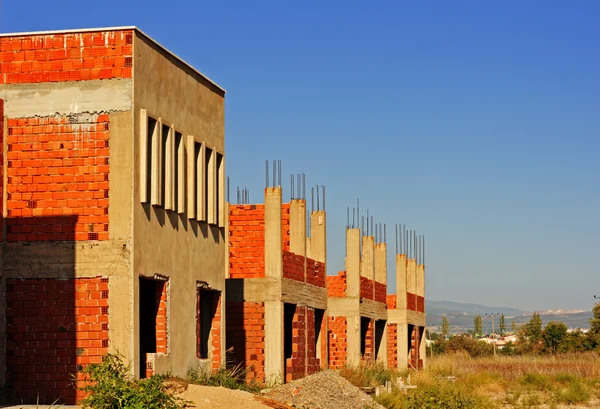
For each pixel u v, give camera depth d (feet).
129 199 70.59
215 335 88.58
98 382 64.34
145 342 77.77
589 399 133.18
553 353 312.50
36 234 71.46
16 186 71.97
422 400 100.78
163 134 77.56
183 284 79.77
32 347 70.79
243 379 95.55
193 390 70.54
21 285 71.31
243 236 107.55
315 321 122.93
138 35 72.54
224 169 90.12
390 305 169.99
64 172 71.56
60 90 72.18
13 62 72.84
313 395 90.99
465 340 341.82
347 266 140.67
